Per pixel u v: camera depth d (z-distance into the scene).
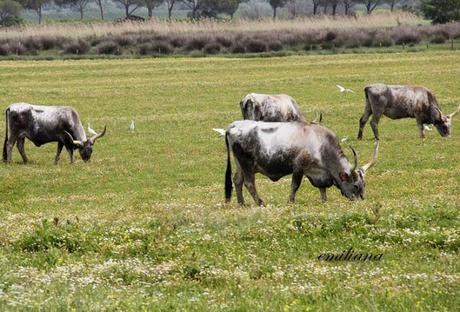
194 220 35.56
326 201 42.59
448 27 162.12
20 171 61.44
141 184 57.03
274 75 116.88
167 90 104.75
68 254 30.98
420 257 29.27
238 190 42.91
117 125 82.00
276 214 35.31
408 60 128.62
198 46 155.12
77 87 108.88
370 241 31.41
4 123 83.94
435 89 98.81
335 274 27.05
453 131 75.44
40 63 137.75
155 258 30.23
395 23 196.38
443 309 23.00
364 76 111.69
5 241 33.06
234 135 42.09
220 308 23.17
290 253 30.23
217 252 30.42
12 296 24.22
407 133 74.50
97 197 51.59
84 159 66.50
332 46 155.62
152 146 71.50
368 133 75.00
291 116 64.69
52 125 65.56
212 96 99.56
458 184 49.28
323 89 102.56
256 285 26.05
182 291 25.77
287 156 41.78
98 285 26.41
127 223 35.69
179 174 59.81
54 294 24.67
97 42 159.12
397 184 50.72
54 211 44.59
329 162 42.06
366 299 23.88
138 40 158.00
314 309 22.91
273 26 182.75
